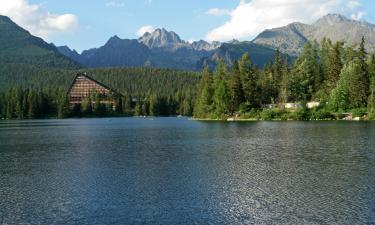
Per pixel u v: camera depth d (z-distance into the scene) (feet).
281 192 118.11
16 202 112.37
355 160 169.07
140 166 164.14
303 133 295.07
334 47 551.59
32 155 204.23
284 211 100.63
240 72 547.90
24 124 562.66
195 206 105.70
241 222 93.50
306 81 570.46
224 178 137.69
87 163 174.60
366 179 132.46
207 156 189.06
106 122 615.98
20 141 281.13
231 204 107.04
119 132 363.76
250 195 115.34
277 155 187.32
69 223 94.84
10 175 149.59
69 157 194.80
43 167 166.30
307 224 91.61
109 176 144.46
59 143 263.29
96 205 108.06
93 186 129.39
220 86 537.65
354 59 565.53
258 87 555.28
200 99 605.31
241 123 453.58
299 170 149.48
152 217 97.60
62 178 142.82
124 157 190.90
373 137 256.32
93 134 341.62
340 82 500.33
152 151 211.82
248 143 239.91
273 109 521.65
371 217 95.20
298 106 540.93
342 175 139.13
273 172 146.61
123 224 93.40
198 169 155.12
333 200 109.09
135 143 255.29
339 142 231.91
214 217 97.09
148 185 129.18
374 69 489.67
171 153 202.28
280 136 277.64
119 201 111.34
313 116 489.67
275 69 590.96
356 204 105.19
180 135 311.68
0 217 99.76
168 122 568.82
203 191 120.57
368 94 484.74
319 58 645.51
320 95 549.95
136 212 101.50
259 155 188.96
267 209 102.42
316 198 111.24
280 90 570.05
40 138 305.12
